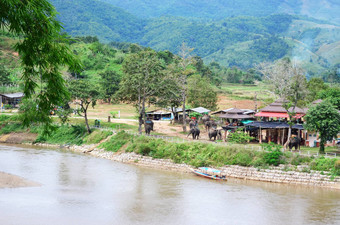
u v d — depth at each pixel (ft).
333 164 154.81
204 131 263.90
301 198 136.26
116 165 194.70
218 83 629.51
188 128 275.18
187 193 141.18
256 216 115.65
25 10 45.42
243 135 210.59
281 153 165.89
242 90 603.26
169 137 226.17
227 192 143.43
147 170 183.73
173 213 116.57
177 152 191.83
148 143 205.46
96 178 163.12
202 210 120.57
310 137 204.23
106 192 139.74
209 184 156.25
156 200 130.82
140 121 232.12
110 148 223.51
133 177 167.12
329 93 280.72
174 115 297.94
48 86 50.37
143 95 240.53
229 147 180.34
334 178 151.02
